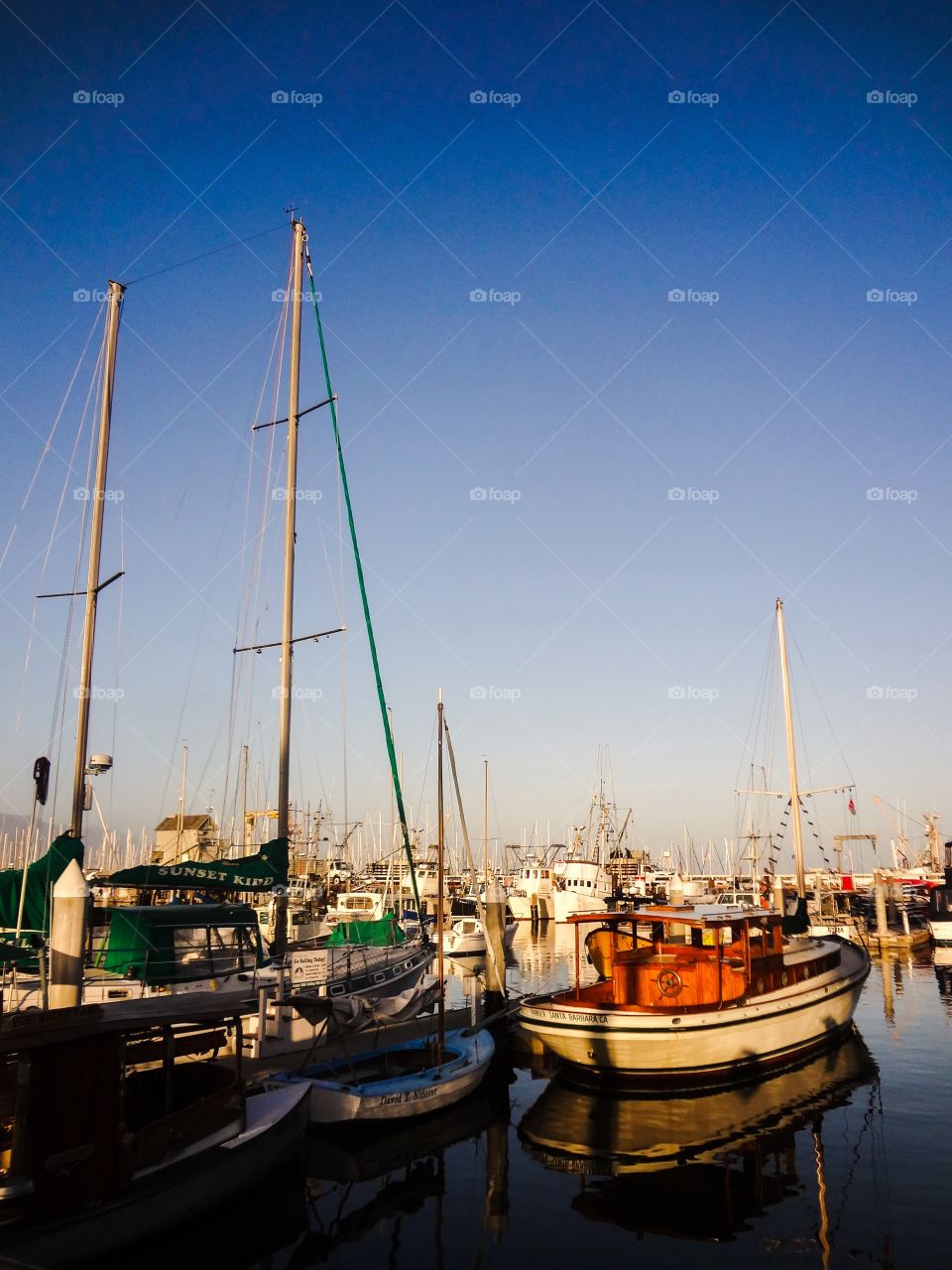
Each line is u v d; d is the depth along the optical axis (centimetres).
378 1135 2000
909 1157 1853
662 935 2786
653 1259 1399
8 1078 1437
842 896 8306
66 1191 1281
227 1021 1689
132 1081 1619
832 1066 2684
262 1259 1424
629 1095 2367
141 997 2183
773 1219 1543
